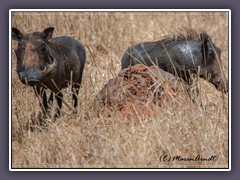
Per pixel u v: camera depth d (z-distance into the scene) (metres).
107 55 47.06
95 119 33.69
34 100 37.09
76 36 49.44
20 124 35.38
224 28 50.59
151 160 30.14
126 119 33.31
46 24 49.25
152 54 38.88
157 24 52.03
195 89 36.22
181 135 31.06
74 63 37.34
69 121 34.94
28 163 31.59
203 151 30.59
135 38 49.75
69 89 36.41
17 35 33.62
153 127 31.47
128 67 36.50
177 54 38.06
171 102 33.81
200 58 37.91
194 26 51.59
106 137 31.27
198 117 32.81
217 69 37.94
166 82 34.72
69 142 31.84
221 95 37.41
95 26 50.16
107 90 35.25
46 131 34.00
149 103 33.91
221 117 33.38
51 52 34.50
